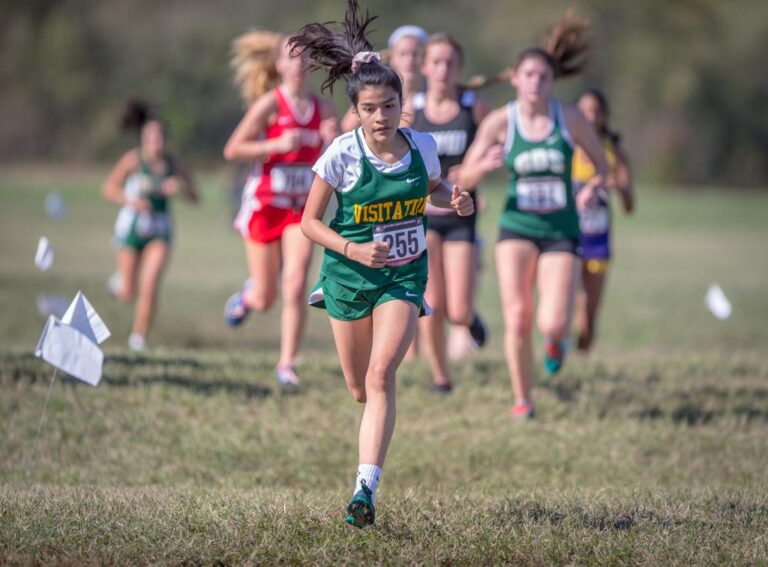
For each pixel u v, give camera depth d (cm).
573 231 2503
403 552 1478
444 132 2677
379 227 1641
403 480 2225
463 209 1684
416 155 1641
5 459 2269
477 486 2109
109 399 2594
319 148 2730
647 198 16600
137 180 3925
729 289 6544
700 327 5000
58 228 9856
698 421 2647
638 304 5794
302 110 2702
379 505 1725
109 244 8538
